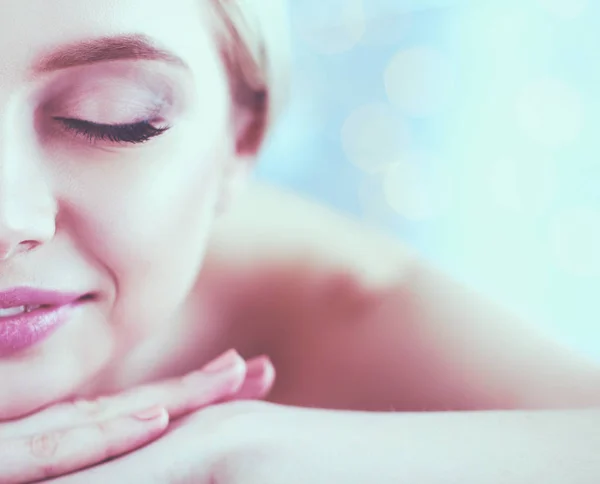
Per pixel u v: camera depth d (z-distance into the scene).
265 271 0.62
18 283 0.42
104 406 0.45
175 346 0.60
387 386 0.58
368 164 1.12
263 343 0.62
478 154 1.08
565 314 1.05
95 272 0.44
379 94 1.10
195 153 0.45
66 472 0.43
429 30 1.08
